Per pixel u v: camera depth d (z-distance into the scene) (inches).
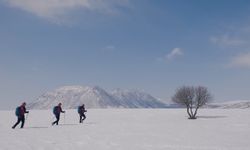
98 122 1561.3
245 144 721.0
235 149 638.5
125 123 1485.0
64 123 1475.1
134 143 726.5
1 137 826.2
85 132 989.8
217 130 1121.4
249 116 2236.7
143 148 644.1
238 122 1589.6
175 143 730.8
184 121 1701.5
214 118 2021.4
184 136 900.6
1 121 1557.6
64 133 949.2
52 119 1818.4
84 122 1562.5
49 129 1096.2
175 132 1031.0
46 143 708.0
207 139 823.7
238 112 3058.6
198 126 1322.6
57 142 729.0
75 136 866.1
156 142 748.6
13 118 1839.3
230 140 802.2
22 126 1133.7
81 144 698.2
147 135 920.9
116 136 880.9
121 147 655.8
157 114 2635.3
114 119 1875.0
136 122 1583.4
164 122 1606.8
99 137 847.7
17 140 759.7
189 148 650.2
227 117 2124.8
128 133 976.3
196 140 797.9
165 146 677.3
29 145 672.4
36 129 1093.1
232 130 1123.3
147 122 1592.0
